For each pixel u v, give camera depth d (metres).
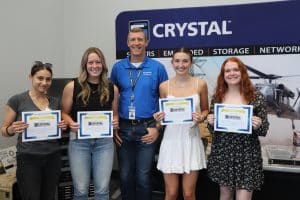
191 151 2.27
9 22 3.30
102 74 2.30
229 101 2.17
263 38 3.12
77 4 3.91
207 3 3.47
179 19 3.35
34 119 2.14
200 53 3.33
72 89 2.29
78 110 2.28
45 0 3.69
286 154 2.74
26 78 3.52
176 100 2.26
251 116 2.04
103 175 2.34
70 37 3.99
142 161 2.55
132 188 2.67
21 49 3.44
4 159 2.97
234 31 3.20
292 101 3.09
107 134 2.31
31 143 2.14
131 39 2.52
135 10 3.55
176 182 2.36
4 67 3.27
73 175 2.33
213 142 2.21
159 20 3.40
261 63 3.16
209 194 2.96
